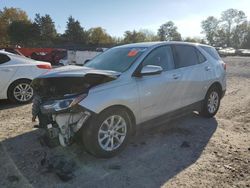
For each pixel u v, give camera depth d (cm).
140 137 559
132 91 480
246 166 443
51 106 436
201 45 693
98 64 554
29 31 8838
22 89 845
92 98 434
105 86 454
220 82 700
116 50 591
